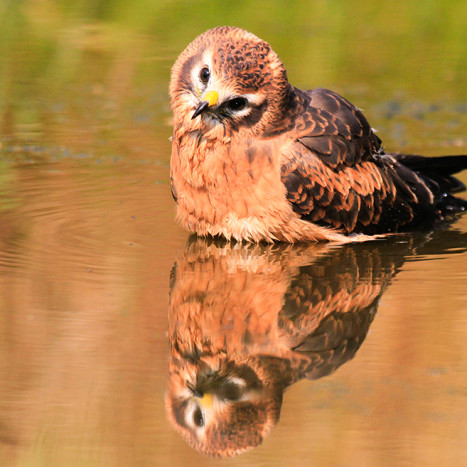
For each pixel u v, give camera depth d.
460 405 7.04
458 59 21.45
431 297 9.12
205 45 10.56
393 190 11.78
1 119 17.11
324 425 6.81
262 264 10.30
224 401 7.23
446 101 18.27
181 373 7.56
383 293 9.29
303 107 11.18
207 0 24.05
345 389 7.36
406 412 6.94
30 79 19.62
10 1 23.61
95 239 10.94
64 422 6.84
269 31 22.88
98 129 16.56
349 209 11.29
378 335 8.34
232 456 6.48
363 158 11.52
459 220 12.30
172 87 10.89
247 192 10.76
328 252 10.80
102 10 23.80
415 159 12.52
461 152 14.95
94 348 7.95
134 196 12.79
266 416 6.93
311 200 10.98
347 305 9.06
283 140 10.87
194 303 9.09
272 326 8.60
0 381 7.36
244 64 10.41
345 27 23.69
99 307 8.84
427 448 6.49
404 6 25.31
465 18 24.25
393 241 11.35
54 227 11.34
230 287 9.55
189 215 11.17
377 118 17.14
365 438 6.60
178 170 11.08
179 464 6.34
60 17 23.02
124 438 6.71
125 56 21.02
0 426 6.77
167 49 21.48
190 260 10.35
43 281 9.48
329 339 8.30
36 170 14.06
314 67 20.50
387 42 22.70
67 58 20.67
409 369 7.64
